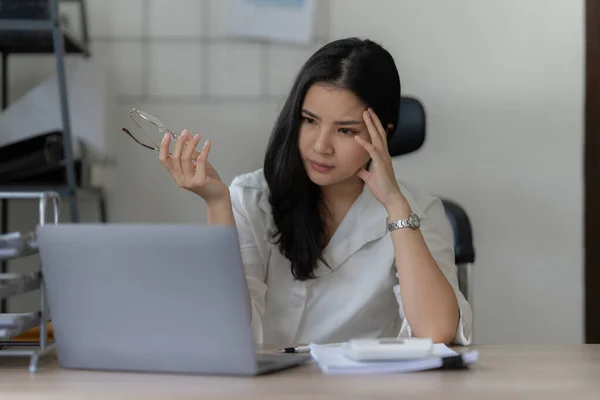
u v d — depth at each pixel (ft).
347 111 4.42
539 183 8.93
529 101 8.91
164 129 4.23
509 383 2.86
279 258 5.09
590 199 8.75
